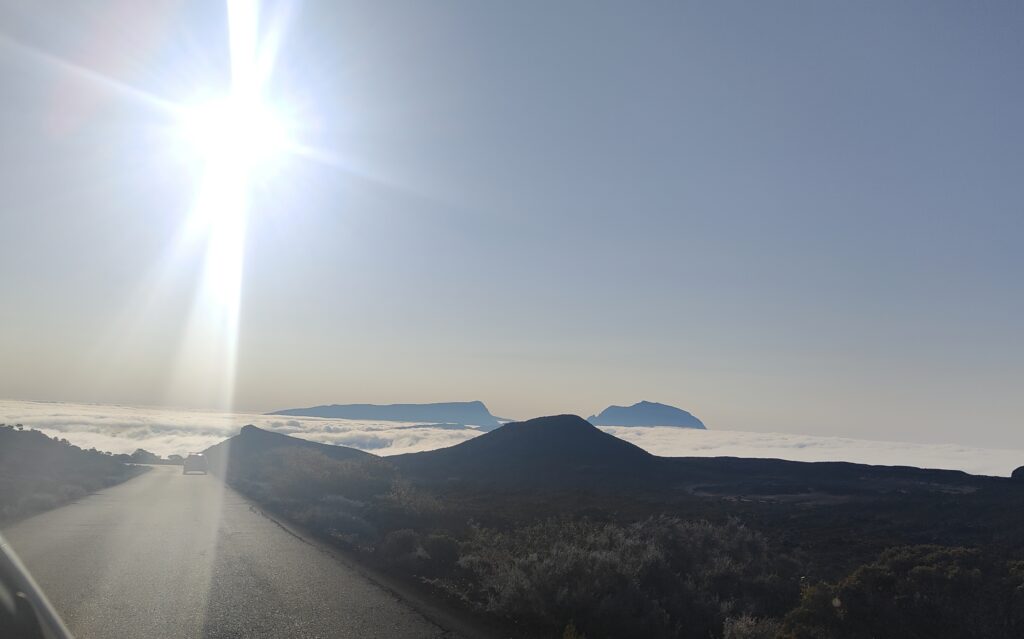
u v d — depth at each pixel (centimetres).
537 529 2377
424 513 3089
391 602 1351
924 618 1174
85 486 4541
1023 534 2792
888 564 1420
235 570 1658
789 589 1638
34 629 838
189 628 1102
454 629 1162
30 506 2969
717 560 1758
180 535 2295
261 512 3231
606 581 1358
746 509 4525
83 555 1812
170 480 6119
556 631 1198
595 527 2345
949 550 1467
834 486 7206
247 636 1066
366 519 2895
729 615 1387
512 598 1316
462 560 1862
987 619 1173
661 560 1539
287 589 1444
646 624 1229
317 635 1085
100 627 1088
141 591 1373
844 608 1196
